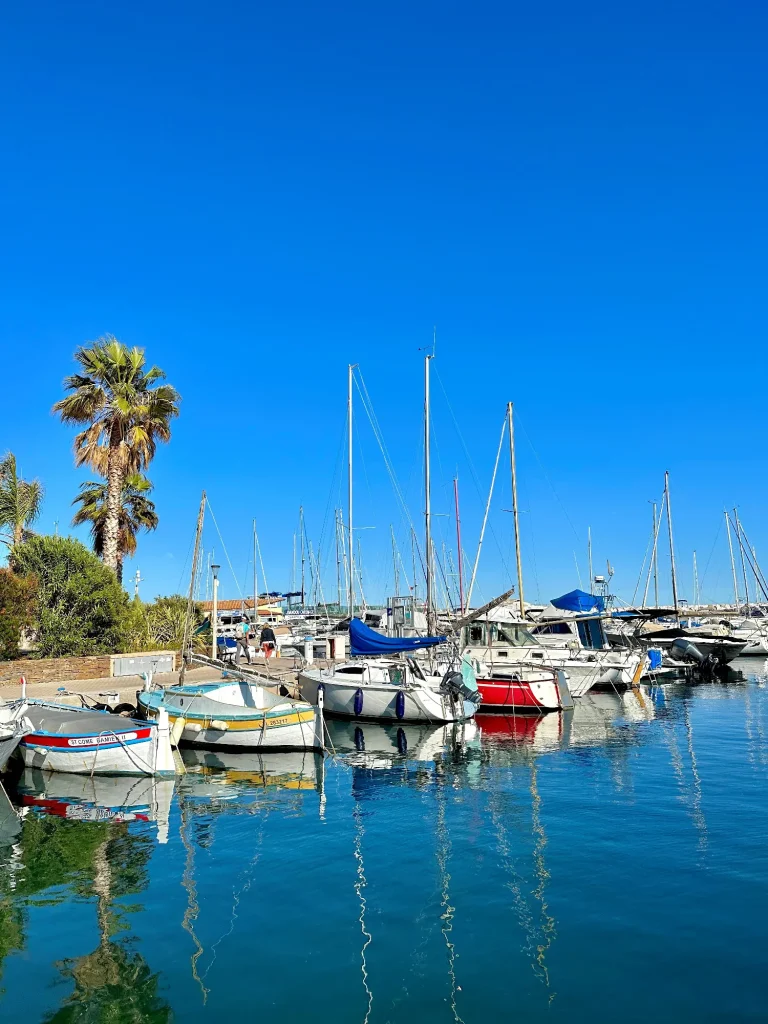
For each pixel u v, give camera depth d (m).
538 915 8.86
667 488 58.00
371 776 17.02
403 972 7.53
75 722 17.53
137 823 13.14
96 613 29.03
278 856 11.24
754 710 27.89
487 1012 6.76
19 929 8.70
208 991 7.23
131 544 35.62
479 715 26.95
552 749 20.17
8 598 26.83
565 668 32.12
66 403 32.50
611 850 11.16
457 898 9.44
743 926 8.41
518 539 39.59
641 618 37.75
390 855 11.19
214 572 27.62
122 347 33.66
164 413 35.16
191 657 24.67
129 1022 6.71
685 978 7.30
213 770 17.77
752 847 11.17
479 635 32.12
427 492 32.22
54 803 14.57
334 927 8.64
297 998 7.07
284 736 19.80
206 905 9.36
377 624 46.59
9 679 24.31
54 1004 7.06
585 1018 6.62
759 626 56.31
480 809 13.77
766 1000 6.87
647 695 33.66
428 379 32.75
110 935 8.52
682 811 13.30
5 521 38.19
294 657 34.66
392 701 24.61
